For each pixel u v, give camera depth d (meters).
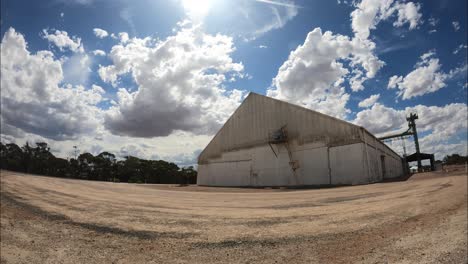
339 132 26.53
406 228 5.79
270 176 32.62
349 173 25.16
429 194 11.50
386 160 38.31
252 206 10.01
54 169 76.56
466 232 5.35
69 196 11.67
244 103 37.56
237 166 37.00
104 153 81.31
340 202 10.41
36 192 12.20
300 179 29.38
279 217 7.32
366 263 3.90
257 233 5.61
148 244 4.93
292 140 30.80
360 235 5.33
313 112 29.20
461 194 10.97
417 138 58.75
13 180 17.03
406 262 3.91
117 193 15.58
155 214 7.82
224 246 4.78
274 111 33.41
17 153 73.25
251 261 4.09
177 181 78.62
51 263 4.07
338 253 4.34
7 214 7.16
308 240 5.07
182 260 4.16
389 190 14.71
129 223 6.52
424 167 70.25
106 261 4.14
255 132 35.38
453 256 4.09
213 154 41.09
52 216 7.16
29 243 4.96
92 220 6.78
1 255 4.36
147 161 81.75
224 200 12.81
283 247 4.68
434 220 6.45
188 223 6.57
